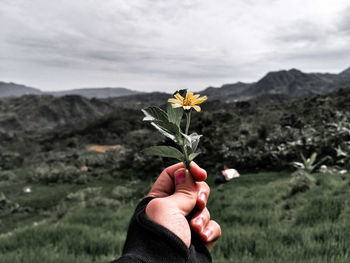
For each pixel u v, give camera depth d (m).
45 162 56.72
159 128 0.91
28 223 16.20
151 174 22.86
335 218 4.72
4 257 4.05
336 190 6.58
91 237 4.93
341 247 3.22
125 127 106.12
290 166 13.58
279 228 4.64
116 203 11.34
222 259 3.65
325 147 13.17
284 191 7.99
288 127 18.56
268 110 49.56
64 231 5.46
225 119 28.80
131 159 27.17
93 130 115.88
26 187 29.27
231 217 6.14
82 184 26.30
